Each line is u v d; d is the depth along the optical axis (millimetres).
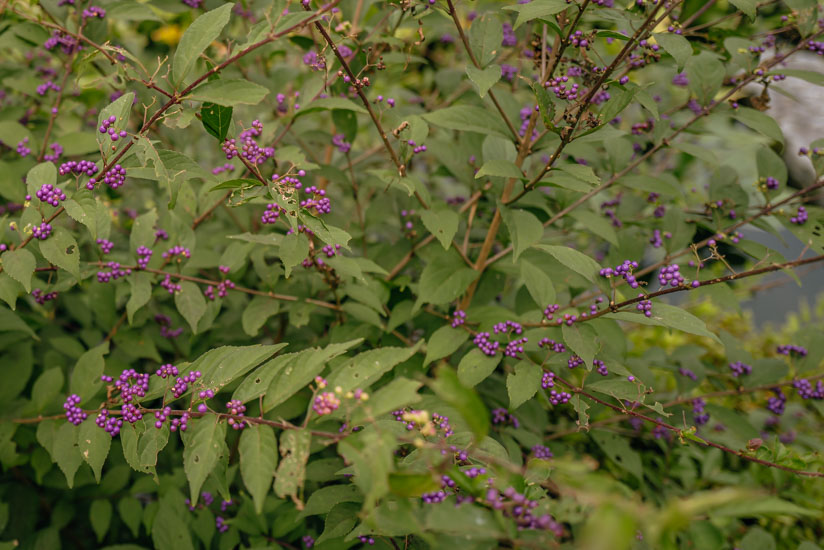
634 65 2639
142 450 1802
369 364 1627
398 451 2287
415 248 3299
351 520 2031
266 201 2275
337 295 2916
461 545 1607
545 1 2145
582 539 1148
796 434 3584
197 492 1555
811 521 3346
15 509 3234
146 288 2686
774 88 2785
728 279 1989
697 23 3713
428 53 4656
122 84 2811
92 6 3027
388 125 3811
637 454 3125
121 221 3996
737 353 3152
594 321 2781
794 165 4520
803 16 2723
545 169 2348
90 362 2246
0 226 2264
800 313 5410
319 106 2814
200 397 1778
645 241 3537
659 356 3363
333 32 3031
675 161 4879
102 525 3039
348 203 4395
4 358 3008
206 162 4086
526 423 3205
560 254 2240
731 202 3096
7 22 3119
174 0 3238
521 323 2549
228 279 2906
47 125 3564
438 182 4836
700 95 2857
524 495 1631
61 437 2172
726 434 3438
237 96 1810
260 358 1785
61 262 2064
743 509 1299
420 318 3240
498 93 3105
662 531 1101
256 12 3408
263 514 2707
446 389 1236
